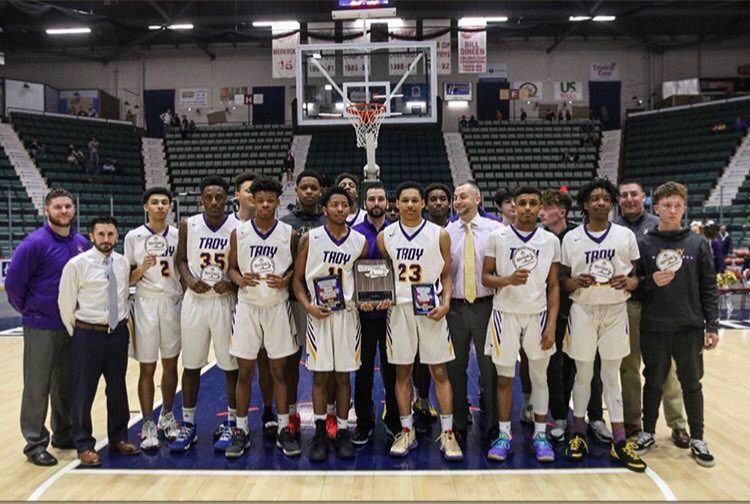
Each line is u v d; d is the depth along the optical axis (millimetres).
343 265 3092
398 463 2996
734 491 2654
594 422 3355
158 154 15977
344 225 3135
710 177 13117
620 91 17484
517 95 17172
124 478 2826
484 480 2779
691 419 3025
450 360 3076
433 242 3045
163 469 2932
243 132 16547
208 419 3770
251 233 3096
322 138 16188
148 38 16156
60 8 13117
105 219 3010
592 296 2984
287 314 3148
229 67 17688
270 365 3176
